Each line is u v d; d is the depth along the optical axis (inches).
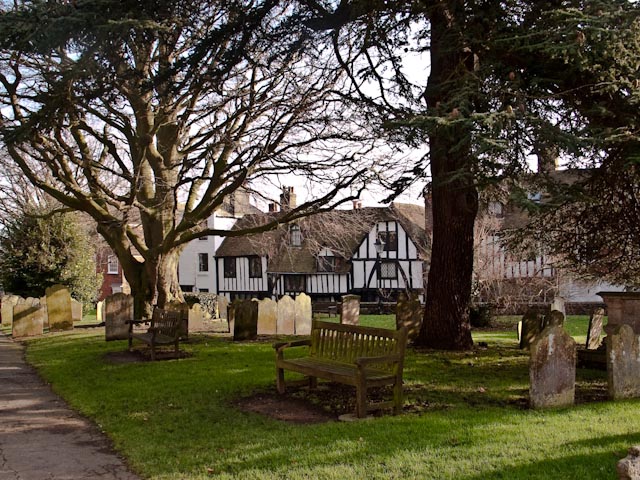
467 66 418.6
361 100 546.0
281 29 458.6
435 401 330.6
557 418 277.9
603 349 439.5
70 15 382.9
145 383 407.8
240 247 1882.4
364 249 1614.2
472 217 529.3
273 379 403.2
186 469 235.5
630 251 535.5
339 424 282.2
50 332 804.6
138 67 493.7
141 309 785.6
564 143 324.8
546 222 535.2
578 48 316.5
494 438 248.7
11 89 575.8
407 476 212.1
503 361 463.5
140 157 699.4
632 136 332.8
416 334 588.4
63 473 242.1
